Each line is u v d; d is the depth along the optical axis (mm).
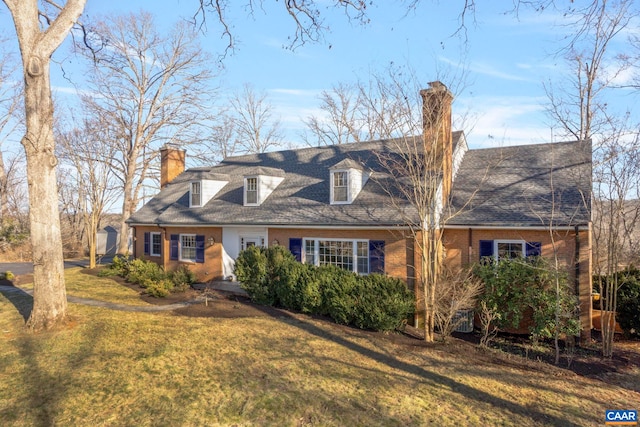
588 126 22469
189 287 18062
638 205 11047
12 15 10047
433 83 13484
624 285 12867
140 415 6500
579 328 11242
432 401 7516
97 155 27594
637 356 11062
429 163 12086
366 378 8391
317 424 6445
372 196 15633
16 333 10352
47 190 10750
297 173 19969
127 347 9500
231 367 8562
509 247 13539
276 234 17406
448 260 14273
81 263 30266
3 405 6707
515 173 15391
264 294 14609
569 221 12055
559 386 8586
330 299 12773
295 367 8727
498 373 9180
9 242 33594
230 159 25484
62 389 7312
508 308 11953
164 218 21844
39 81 10344
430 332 11500
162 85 35531
